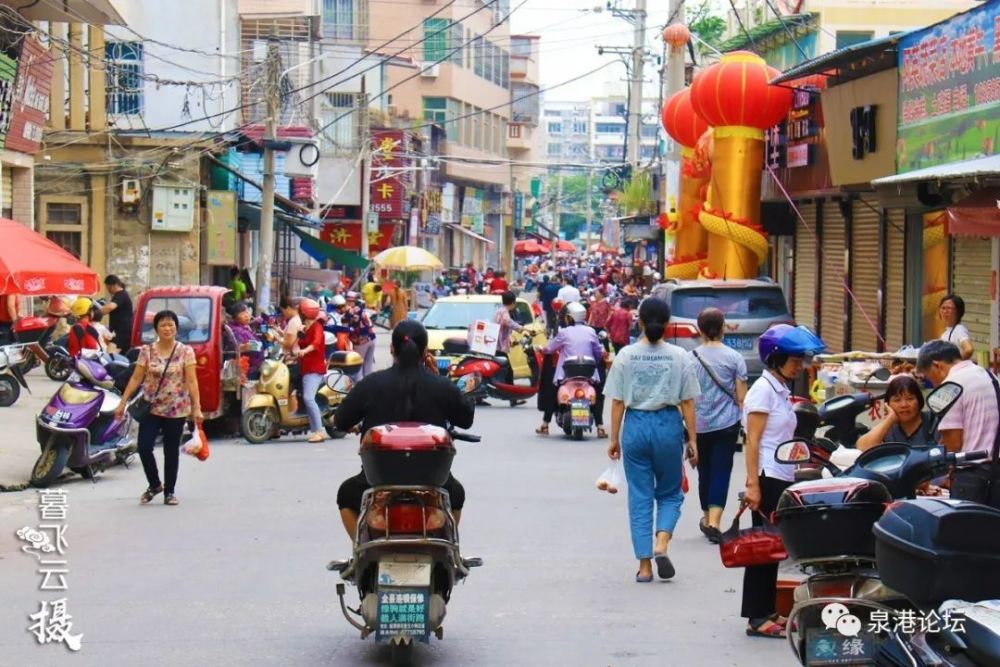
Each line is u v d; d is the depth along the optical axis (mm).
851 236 27875
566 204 171625
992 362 19328
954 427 9773
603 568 11562
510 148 104125
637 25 55625
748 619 9375
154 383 14820
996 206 15906
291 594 10500
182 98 36312
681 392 11117
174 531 13203
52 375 27656
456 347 14500
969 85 19484
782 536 7184
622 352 11195
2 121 24453
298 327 21156
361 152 54781
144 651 8836
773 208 32719
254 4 54938
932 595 5797
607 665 8539
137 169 33531
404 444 8172
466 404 9227
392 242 64062
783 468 9969
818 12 37625
